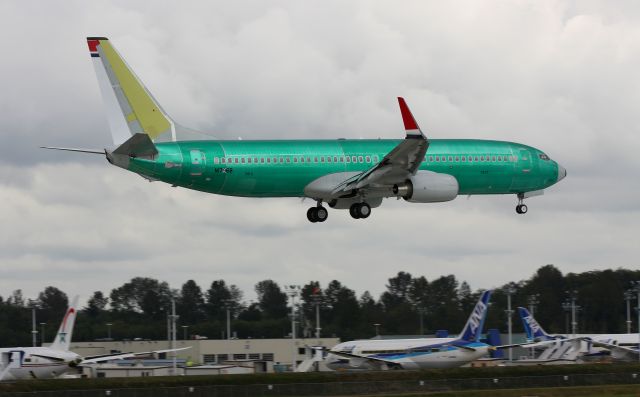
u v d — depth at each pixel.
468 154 105.88
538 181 109.69
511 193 110.62
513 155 108.06
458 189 104.94
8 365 93.69
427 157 104.25
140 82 97.94
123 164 93.88
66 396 75.12
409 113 92.88
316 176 99.06
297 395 79.31
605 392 79.06
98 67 97.75
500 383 85.12
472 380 84.69
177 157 94.62
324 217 104.62
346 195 100.81
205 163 95.44
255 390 78.56
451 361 106.62
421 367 105.81
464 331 110.56
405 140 92.88
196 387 77.81
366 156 100.88
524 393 78.62
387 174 97.38
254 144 97.81
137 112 97.56
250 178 96.88
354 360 106.69
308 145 99.38
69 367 97.69
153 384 79.81
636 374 88.50
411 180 100.25
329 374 84.50
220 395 77.69
